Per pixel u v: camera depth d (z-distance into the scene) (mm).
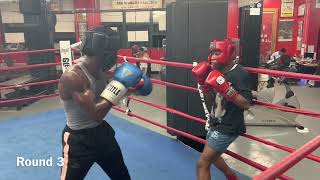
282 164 884
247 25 4645
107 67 1501
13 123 4195
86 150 1596
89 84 1460
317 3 9414
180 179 2623
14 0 9891
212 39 3371
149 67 9375
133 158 3047
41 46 6906
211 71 1935
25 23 6973
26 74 7383
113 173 1804
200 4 3348
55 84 7555
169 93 3688
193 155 3094
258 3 4270
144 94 1701
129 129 3938
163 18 9320
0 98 6391
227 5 3326
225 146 2004
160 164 2908
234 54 1908
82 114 1548
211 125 2064
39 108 6238
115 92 1427
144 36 10938
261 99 5055
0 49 8555
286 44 11312
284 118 4922
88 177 2639
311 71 8953
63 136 1610
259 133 4660
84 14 10953
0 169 2828
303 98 7062
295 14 11055
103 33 1441
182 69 3514
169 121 3734
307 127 4918
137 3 11023
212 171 2717
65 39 11055
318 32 9766
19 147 3359
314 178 3188
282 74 1942
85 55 1487
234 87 1849
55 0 10945
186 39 3451
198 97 3439
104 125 1700
